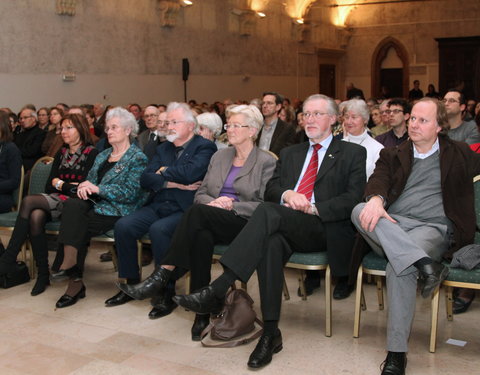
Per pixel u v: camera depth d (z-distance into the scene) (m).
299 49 17.16
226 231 3.06
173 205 3.59
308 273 3.74
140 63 11.40
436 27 17.94
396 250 2.55
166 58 12.09
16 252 3.69
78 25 9.98
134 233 3.48
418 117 2.85
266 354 2.63
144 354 2.79
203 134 4.39
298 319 3.21
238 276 2.69
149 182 3.59
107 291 3.77
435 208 2.87
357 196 3.00
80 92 10.08
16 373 2.62
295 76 17.05
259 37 15.32
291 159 3.26
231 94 14.30
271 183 3.24
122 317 3.30
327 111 3.12
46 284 3.80
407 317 2.52
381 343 2.86
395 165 2.98
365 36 19.14
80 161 3.97
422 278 2.53
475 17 17.36
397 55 18.72
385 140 4.54
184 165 3.60
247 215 3.15
